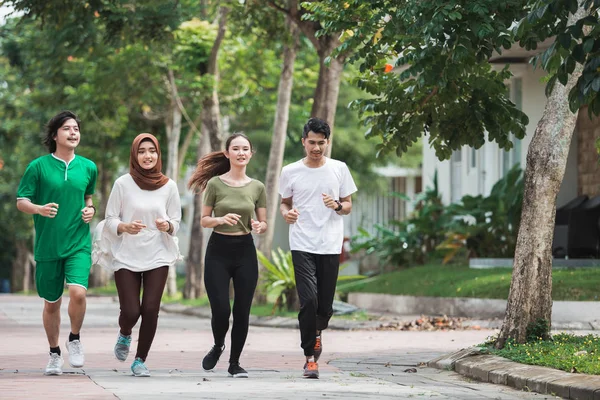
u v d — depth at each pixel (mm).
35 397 9719
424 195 32781
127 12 23172
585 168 27391
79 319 11742
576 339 13547
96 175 11883
